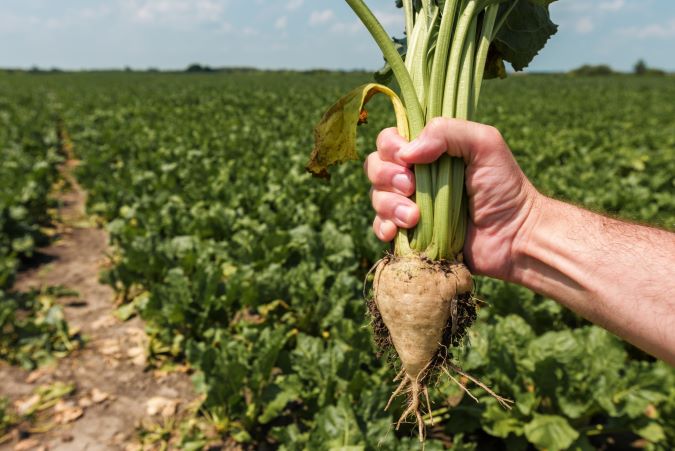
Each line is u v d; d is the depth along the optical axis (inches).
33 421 32.5
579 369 29.5
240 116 183.3
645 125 163.5
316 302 40.1
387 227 17.5
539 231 17.6
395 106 17.6
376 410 27.5
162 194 67.2
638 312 15.7
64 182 95.0
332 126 17.9
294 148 104.0
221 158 94.2
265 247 49.1
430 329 16.9
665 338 15.2
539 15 19.1
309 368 31.1
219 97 267.6
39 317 44.6
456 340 17.9
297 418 32.7
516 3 18.8
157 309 38.9
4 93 300.7
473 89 17.3
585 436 28.6
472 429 29.0
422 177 16.9
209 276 40.0
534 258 17.7
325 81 496.7
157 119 167.5
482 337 32.8
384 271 17.5
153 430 31.9
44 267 56.7
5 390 35.2
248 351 33.4
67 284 52.2
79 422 32.5
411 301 16.8
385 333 18.9
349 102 17.6
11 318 39.9
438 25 17.9
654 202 69.5
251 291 39.0
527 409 28.4
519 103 237.5
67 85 411.5
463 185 17.5
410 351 17.2
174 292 39.0
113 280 46.5
